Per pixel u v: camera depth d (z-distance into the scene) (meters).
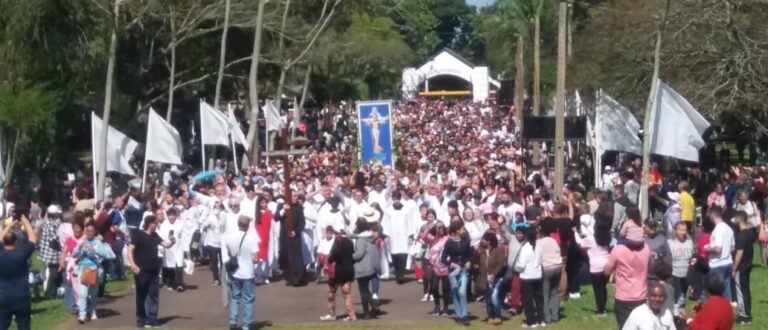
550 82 64.06
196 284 23.73
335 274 19.67
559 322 19.05
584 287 22.59
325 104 60.22
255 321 19.72
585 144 42.16
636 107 39.00
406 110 78.38
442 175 30.58
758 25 36.94
